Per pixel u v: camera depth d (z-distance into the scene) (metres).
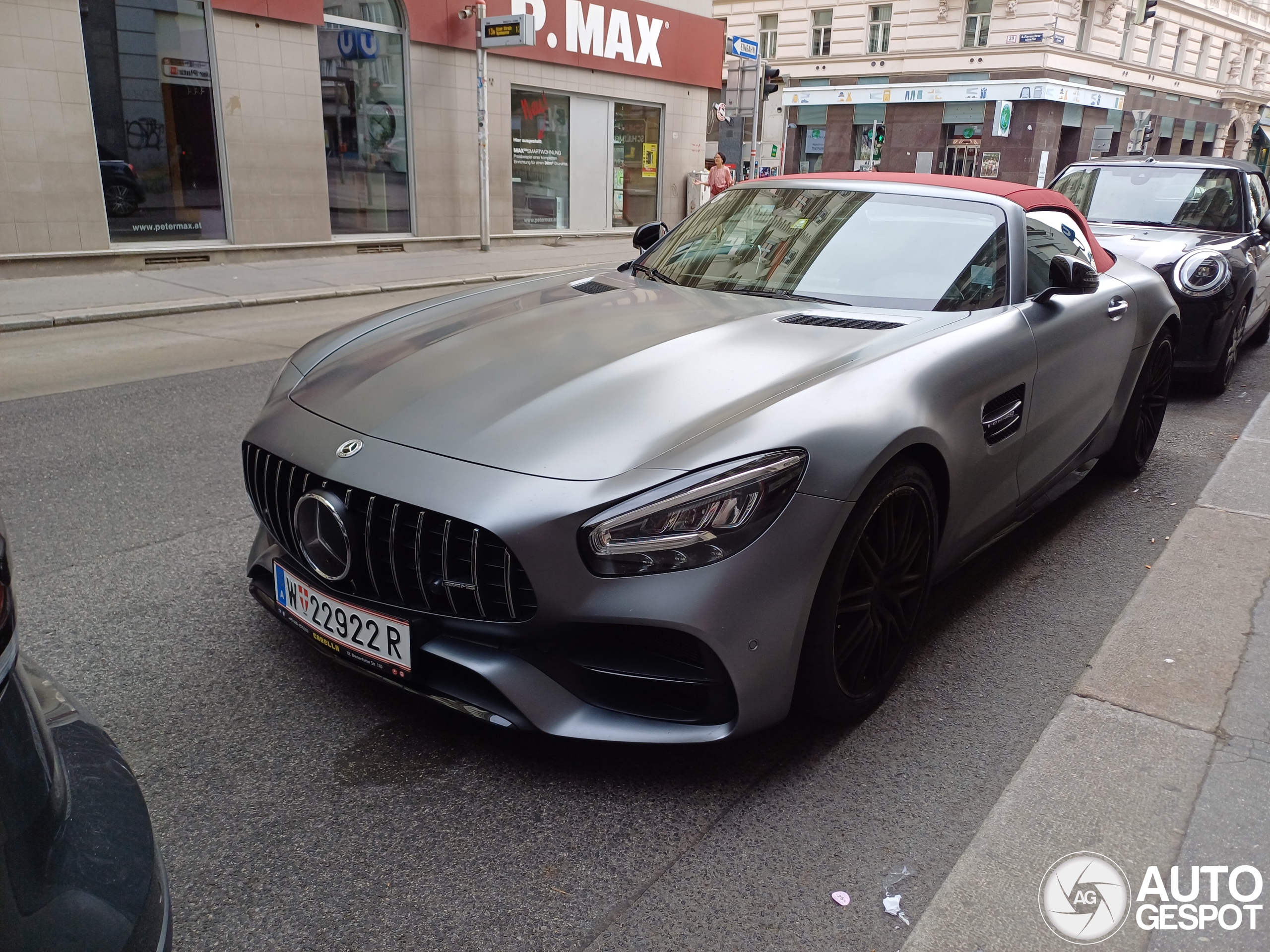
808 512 2.06
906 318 2.82
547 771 2.26
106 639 2.83
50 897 1.02
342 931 1.77
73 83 10.35
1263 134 42.41
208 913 1.81
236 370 6.66
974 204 3.34
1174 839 2.04
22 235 10.31
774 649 2.07
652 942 1.76
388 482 2.11
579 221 17.28
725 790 2.20
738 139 19.47
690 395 2.26
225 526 3.73
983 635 2.96
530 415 2.23
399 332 2.94
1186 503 4.16
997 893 1.88
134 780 1.25
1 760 1.04
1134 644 2.85
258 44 11.86
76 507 3.91
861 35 31.44
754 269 3.28
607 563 1.96
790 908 1.85
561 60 15.93
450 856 1.98
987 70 29.20
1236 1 36.88
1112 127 32.47
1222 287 5.79
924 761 2.32
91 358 7.05
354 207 13.68
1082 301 3.44
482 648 2.10
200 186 11.78
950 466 2.50
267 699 2.53
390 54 13.63
